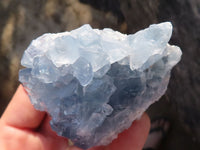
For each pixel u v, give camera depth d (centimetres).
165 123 30
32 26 31
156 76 16
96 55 14
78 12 32
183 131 29
